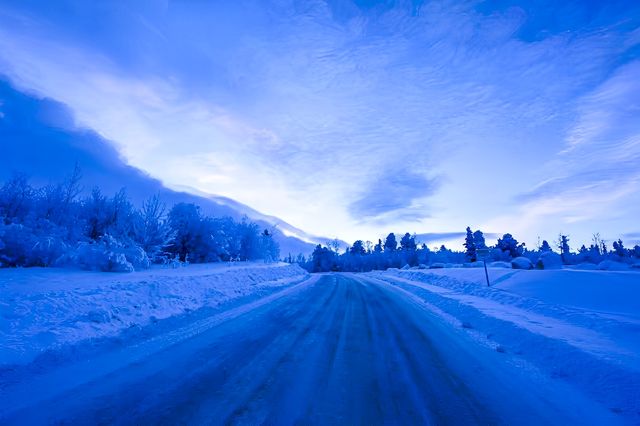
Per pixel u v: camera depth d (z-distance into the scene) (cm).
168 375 426
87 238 1461
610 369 439
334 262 8144
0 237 1133
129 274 1157
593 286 1041
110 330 616
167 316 771
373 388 407
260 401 358
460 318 929
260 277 1856
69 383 394
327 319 859
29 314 591
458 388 416
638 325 638
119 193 1691
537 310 906
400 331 746
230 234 2728
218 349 546
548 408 365
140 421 307
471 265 2972
